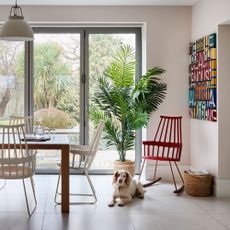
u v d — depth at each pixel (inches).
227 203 180.9
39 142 167.8
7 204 175.3
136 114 221.6
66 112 245.3
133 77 232.2
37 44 242.5
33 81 243.0
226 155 191.5
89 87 243.9
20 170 164.4
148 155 216.1
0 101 242.8
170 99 234.5
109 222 151.0
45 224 148.0
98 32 243.0
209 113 198.5
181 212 165.6
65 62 244.1
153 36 233.5
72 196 190.5
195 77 220.7
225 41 188.9
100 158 245.9
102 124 180.4
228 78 189.3
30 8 230.1
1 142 170.2
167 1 222.8
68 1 221.3
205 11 207.6
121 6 232.4
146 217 157.9
